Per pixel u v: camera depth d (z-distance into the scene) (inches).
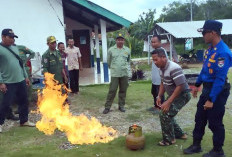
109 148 184.4
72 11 521.0
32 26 382.6
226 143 186.9
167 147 183.6
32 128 231.1
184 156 169.6
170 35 776.9
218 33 153.4
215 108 157.8
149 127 230.2
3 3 370.6
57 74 284.0
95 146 188.4
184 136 196.5
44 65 279.4
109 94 273.0
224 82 153.1
